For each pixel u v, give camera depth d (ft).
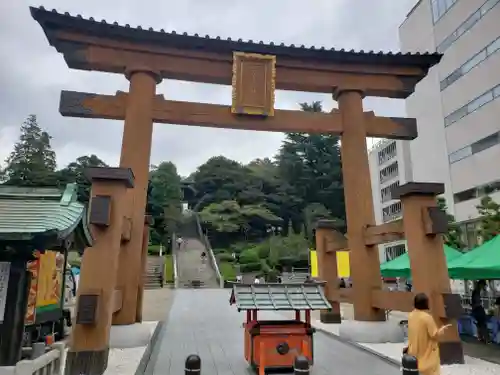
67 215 22.68
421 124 120.16
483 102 96.63
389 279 99.60
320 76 43.80
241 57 41.60
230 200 204.85
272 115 41.45
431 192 32.07
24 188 24.64
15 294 21.50
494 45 93.50
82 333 25.61
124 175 28.14
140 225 37.01
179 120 39.88
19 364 18.62
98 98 39.27
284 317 56.85
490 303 53.31
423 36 119.24
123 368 27.22
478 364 29.35
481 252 39.58
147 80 39.86
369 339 36.68
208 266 139.85
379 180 174.70
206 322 50.65
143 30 39.32
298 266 146.61
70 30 38.78
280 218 192.54
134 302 36.01
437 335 20.17
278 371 25.50
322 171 201.67
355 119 42.91
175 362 29.40
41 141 166.81
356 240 40.09
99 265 26.53
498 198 90.94
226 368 27.43
